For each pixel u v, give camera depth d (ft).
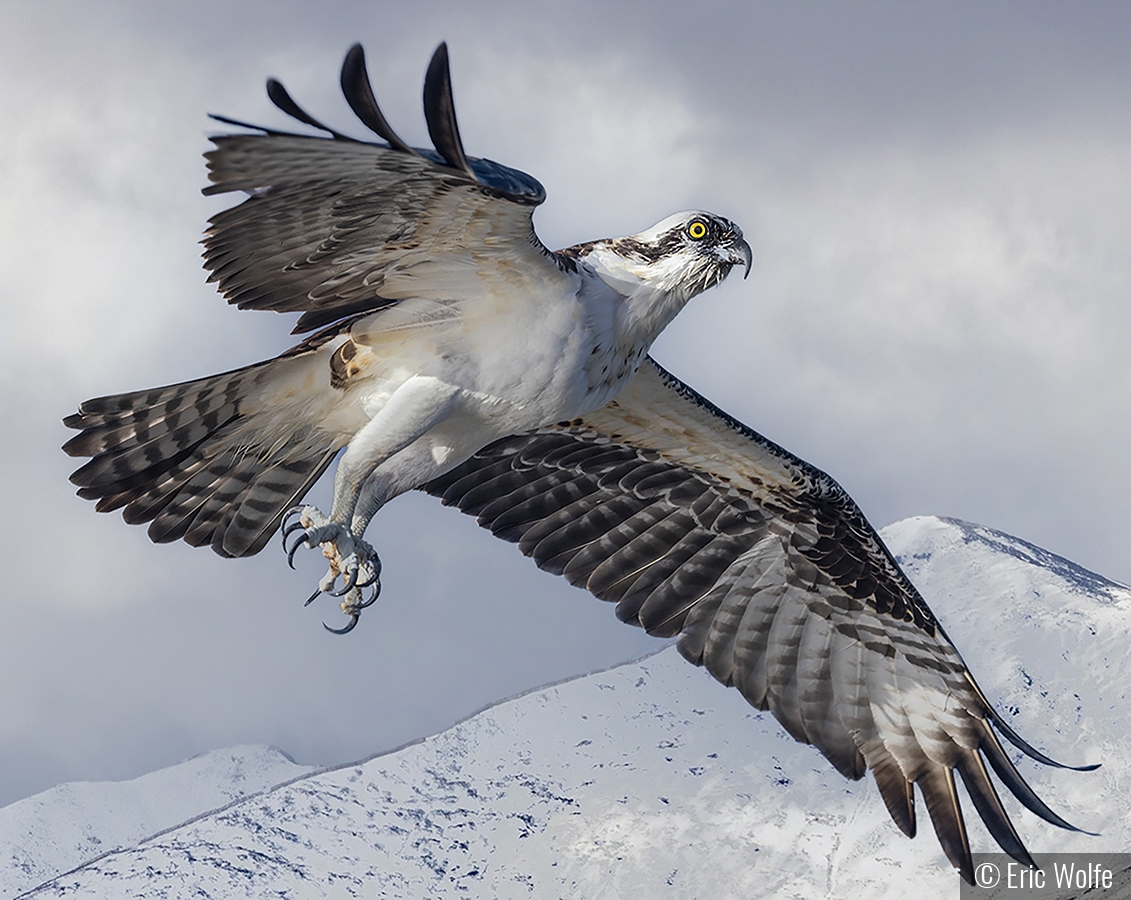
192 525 38.09
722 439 46.21
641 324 37.81
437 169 30.60
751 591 47.34
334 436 37.70
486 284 34.88
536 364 35.55
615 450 47.16
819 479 46.68
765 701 46.39
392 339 35.68
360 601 35.35
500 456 47.09
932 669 45.34
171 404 36.37
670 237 37.99
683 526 47.67
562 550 46.96
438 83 27.14
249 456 37.65
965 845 42.14
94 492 37.19
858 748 45.21
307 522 34.96
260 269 33.63
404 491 37.63
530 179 31.65
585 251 38.55
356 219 32.63
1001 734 44.01
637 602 47.03
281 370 36.17
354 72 26.81
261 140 29.84
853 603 46.60
